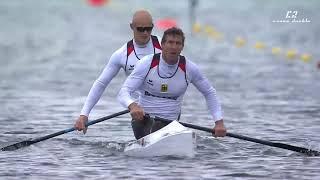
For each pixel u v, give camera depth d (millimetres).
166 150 37719
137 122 39812
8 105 58875
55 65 91188
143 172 34594
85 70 85500
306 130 47594
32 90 68125
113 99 62188
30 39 133250
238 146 41438
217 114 38625
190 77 38625
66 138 44281
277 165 36344
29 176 34000
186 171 34812
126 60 40500
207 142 42469
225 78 77062
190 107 57750
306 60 97438
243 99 62281
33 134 46031
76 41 128500
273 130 47625
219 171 34875
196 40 128625
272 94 65438
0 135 45625
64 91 67500
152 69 38312
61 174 34375
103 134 45750
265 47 116875
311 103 59969
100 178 33500
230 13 197375
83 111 40062
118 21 178500
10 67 89312
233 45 120062
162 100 39188
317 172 34812
